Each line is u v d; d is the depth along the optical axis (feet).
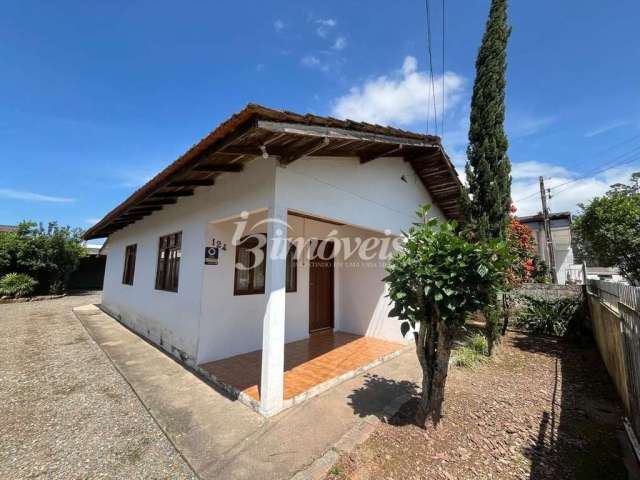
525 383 12.75
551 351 17.47
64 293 47.96
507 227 18.57
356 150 13.67
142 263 22.57
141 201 15.89
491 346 16.57
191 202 16.15
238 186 12.47
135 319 22.89
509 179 18.20
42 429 9.12
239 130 8.13
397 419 9.53
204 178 14.08
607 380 12.92
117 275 29.17
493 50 18.26
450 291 7.91
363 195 15.24
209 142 9.04
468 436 8.62
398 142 13.60
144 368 14.40
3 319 27.55
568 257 50.44
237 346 15.47
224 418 9.62
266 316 10.13
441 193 22.72
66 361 15.67
